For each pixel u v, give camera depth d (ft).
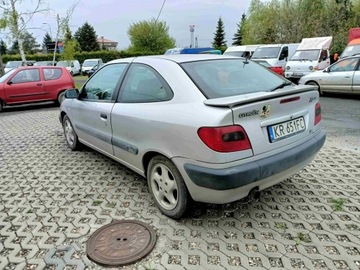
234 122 7.41
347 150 15.23
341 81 31.09
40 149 16.79
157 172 9.64
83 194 11.22
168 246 8.10
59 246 8.21
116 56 127.03
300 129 9.04
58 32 50.60
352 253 7.66
